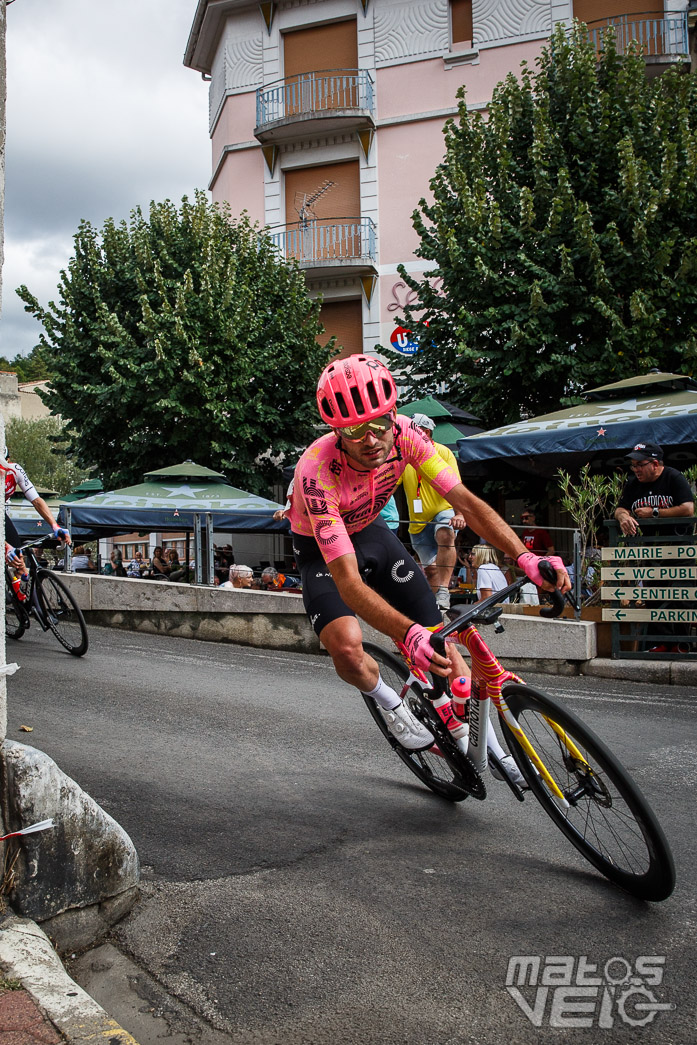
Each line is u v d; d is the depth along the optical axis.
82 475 40.53
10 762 2.30
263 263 18.69
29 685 5.86
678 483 6.27
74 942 2.37
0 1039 1.77
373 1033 1.95
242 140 21.70
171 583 8.88
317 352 18.05
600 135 14.18
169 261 16.98
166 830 3.19
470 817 3.31
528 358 14.02
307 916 2.50
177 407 15.79
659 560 6.25
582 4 18.77
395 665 3.63
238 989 2.14
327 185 20.73
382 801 3.52
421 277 19.70
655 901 2.51
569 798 2.72
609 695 5.64
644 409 8.80
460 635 2.94
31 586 7.59
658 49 18.42
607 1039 1.89
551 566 2.67
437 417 11.34
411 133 19.95
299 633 7.89
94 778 3.80
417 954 2.27
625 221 13.73
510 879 2.71
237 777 3.85
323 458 2.88
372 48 20.30
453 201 15.16
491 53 19.30
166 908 2.57
